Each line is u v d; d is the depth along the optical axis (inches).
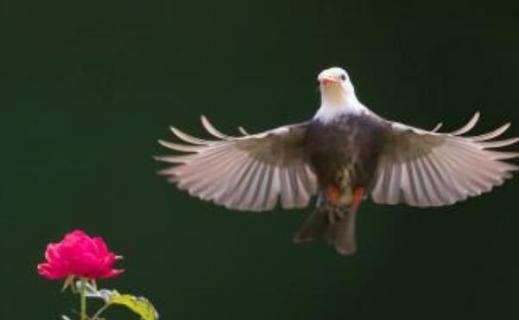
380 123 245.6
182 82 489.1
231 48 492.7
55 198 480.4
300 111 492.4
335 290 493.4
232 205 245.3
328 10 498.3
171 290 481.1
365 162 245.0
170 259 482.6
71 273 243.3
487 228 502.6
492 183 246.2
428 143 246.4
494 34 502.6
